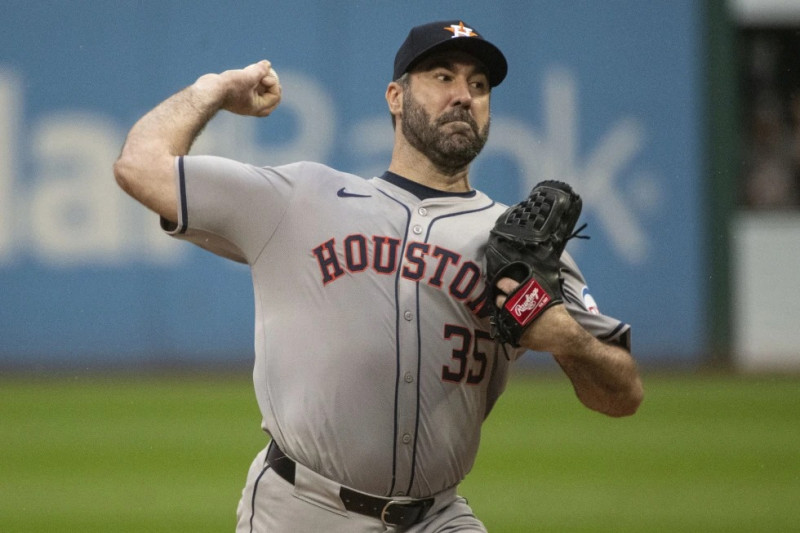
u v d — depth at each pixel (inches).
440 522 484.1
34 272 2034.9
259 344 482.3
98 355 2043.6
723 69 2160.4
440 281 466.0
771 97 2180.1
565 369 471.2
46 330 2038.6
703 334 2154.3
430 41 475.2
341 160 2106.3
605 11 2144.4
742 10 2165.4
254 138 2074.3
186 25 2080.5
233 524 944.9
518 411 1626.5
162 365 2047.2
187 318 2053.4
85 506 1011.3
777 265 2171.5
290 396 470.0
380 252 468.4
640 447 1336.1
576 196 473.1
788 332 2171.5
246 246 474.9
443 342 467.2
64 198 2044.8
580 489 1102.4
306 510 474.6
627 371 468.1
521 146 2128.4
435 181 489.1
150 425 1457.9
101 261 2043.6
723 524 951.6
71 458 1245.7
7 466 1202.6
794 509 1011.3
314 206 472.4
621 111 2146.9
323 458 465.4
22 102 2049.7
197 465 1205.7
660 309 2145.7
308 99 2098.9
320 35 2102.6
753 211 2172.7
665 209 2155.5
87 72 2058.3
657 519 971.9
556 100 2135.8
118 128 2065.7
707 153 2164.1
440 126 477.1
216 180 459.8
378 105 2111.2
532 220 457.7
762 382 1959.9
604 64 2144.4
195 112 476.1
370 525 473.4
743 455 1283.2
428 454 471.2
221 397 1713.8
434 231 472.7
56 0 2052.2
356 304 462.9
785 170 2172.7
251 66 500.4
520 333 450.6
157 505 1018.7
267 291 477.4
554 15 2135.8
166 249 2049.7
